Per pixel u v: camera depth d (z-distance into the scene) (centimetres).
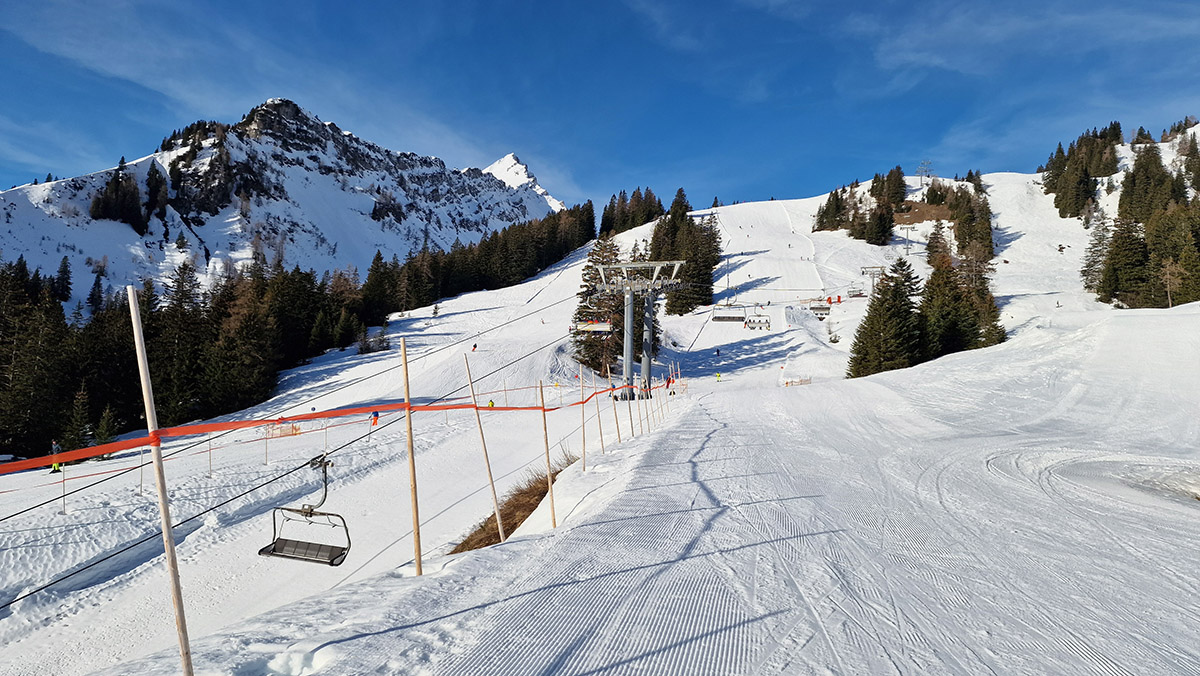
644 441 1692
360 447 2558
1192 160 14650
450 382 4406
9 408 3775
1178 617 522
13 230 16225
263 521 1736
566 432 2772
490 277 10469
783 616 506
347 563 1468
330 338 6825
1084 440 1636
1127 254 6969
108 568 1429
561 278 10312
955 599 556
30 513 1619
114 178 19762
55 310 5191
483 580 580
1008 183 16112
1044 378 2545
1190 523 864
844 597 554
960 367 3080
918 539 764
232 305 6412
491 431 2905
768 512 883
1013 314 6825
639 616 496
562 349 5488
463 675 387
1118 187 13838
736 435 1766
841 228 13750
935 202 15112
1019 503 984
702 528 789
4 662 1082
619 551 682
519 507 1470
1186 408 1933
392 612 493
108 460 2414
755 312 8031
